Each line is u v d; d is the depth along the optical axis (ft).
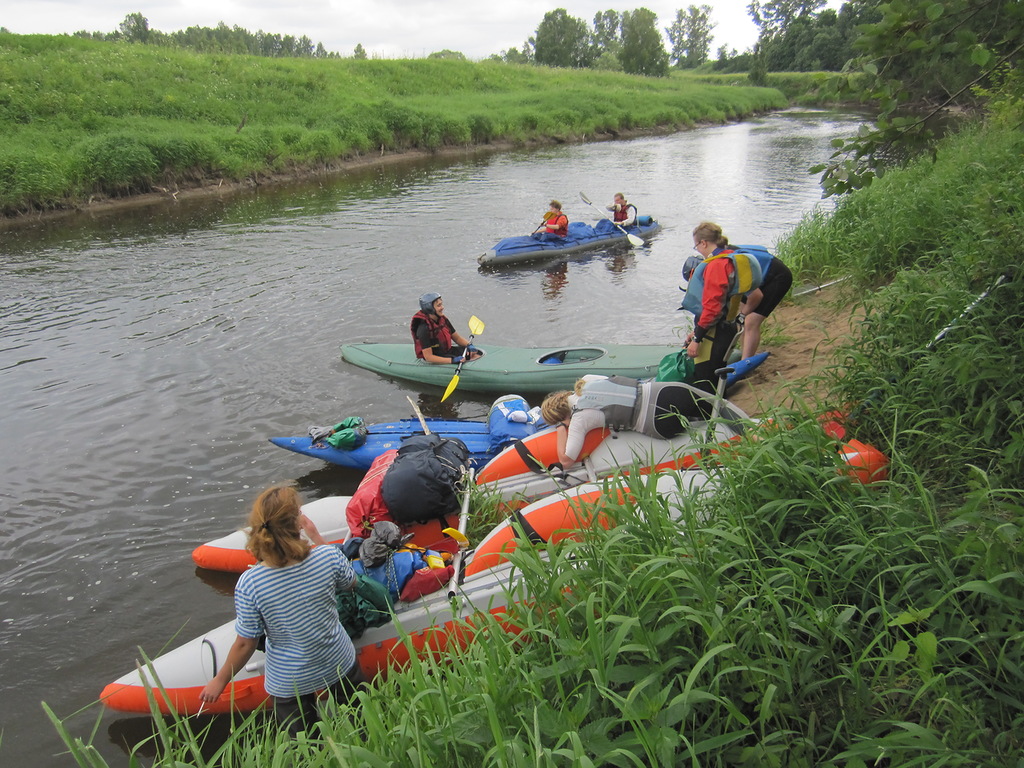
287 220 52.95
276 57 115.14
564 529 11.30
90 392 24.31
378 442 18.76
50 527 17.07
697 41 389.19
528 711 7.62
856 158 13.32
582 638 8.71
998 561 7.89
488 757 7.25
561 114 110.93
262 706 11.43
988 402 11.66
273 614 9.63
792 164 75.82
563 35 249.14
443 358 23.95
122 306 33.32
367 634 11.45
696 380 17.21
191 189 66.08
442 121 95.09
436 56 154.61
